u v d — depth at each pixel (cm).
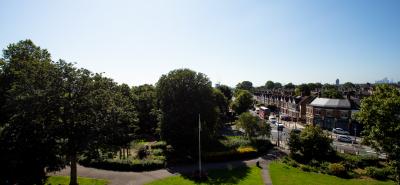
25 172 2198
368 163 3900
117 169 3562
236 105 9850
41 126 2469
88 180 3080
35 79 2655
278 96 11756
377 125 2633
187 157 4200
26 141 2278
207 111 4759
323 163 3891
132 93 6806
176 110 4588
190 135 4475
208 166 3950
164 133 4616
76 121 2714
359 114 2889
